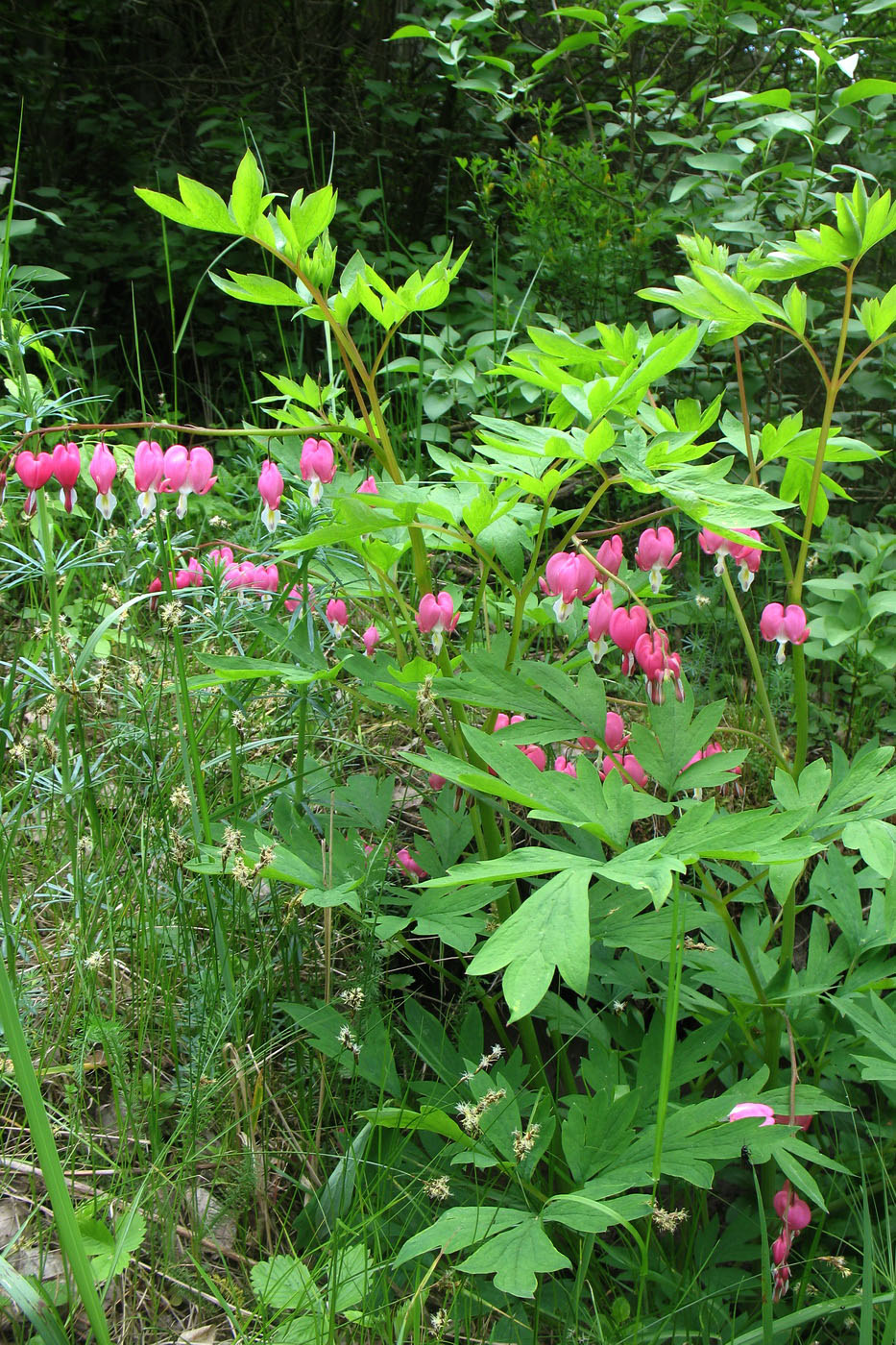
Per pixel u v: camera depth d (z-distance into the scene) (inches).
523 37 324.5
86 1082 102.3
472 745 81.9
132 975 109.4
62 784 112.3
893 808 84.8
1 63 330.6
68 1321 76.2
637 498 212.4
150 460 104.0
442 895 102.6
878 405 225.6
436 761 80.3
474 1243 83.4
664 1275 96.0
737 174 191.3
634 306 233.6
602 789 82.2
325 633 131.0
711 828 75.4
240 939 114.8
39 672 116.6
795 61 251.8
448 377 196.9
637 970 109.1
